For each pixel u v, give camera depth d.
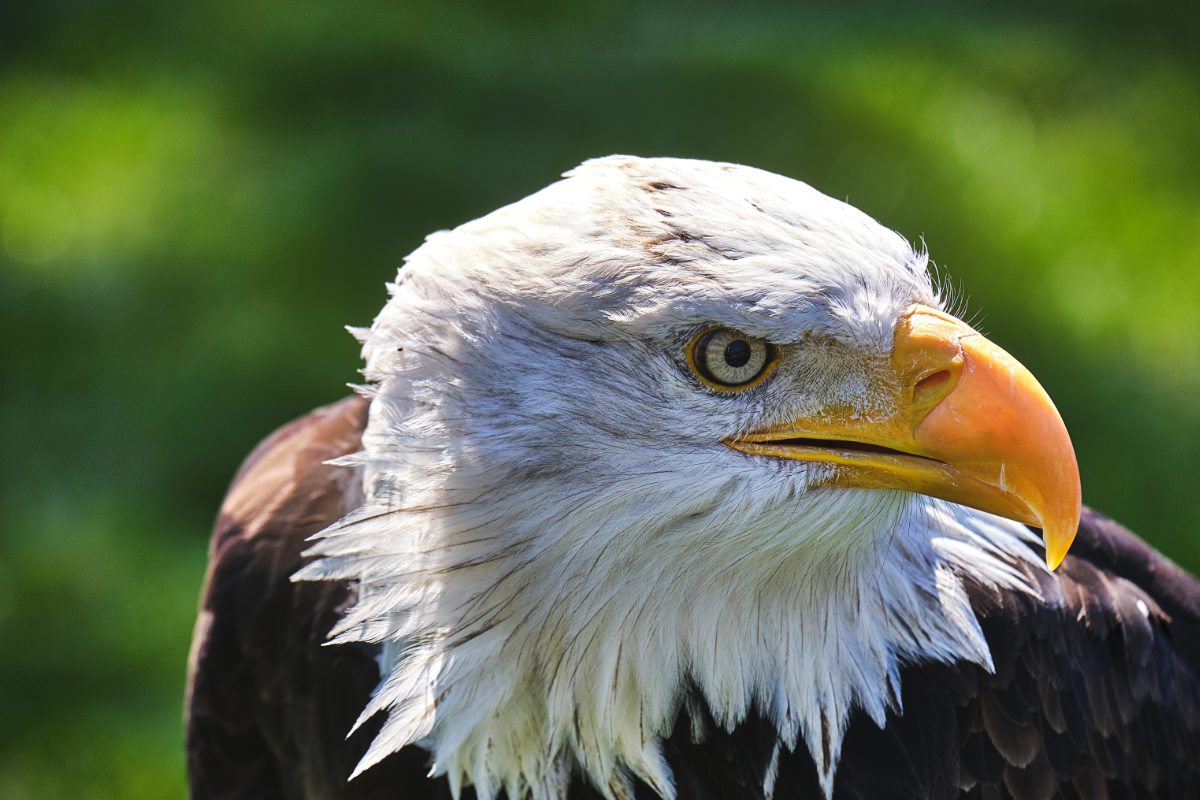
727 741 4.76
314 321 12.70
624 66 15.98
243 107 15.92
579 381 4.36
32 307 12.91
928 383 4.32
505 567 4.45
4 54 17.22
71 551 10.74
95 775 9.35
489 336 4.43
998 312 12.89
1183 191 14.84
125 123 15.60
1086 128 15.70
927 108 15.37
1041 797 4.99
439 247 4.64
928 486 4.34
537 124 15.08
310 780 5.37
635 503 4.39
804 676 4.66
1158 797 5.55
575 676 4.58
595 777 4.75
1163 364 12.48
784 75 15.69
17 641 10.15
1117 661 5.31
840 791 4.80
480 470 4.41
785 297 4.22
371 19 17.31
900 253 4.50
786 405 4.36
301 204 14.04
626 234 4.32
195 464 11.52
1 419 11.88
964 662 4.85
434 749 4.82
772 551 4.46
